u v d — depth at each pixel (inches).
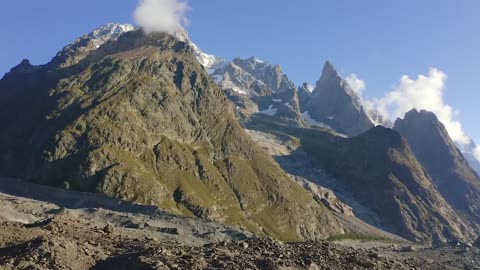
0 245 1844.2
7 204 6200.8
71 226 2363.4
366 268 2190.0
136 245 2101.4
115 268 1727.4
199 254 1891.0
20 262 1624.0
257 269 1754.4
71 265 1692.9
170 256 1814.7
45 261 1667.1
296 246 2503.7
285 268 1828.2
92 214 7116.1
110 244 2113.7
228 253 1967.3
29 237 1975.9
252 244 2367.1
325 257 2228.1
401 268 2423.7
